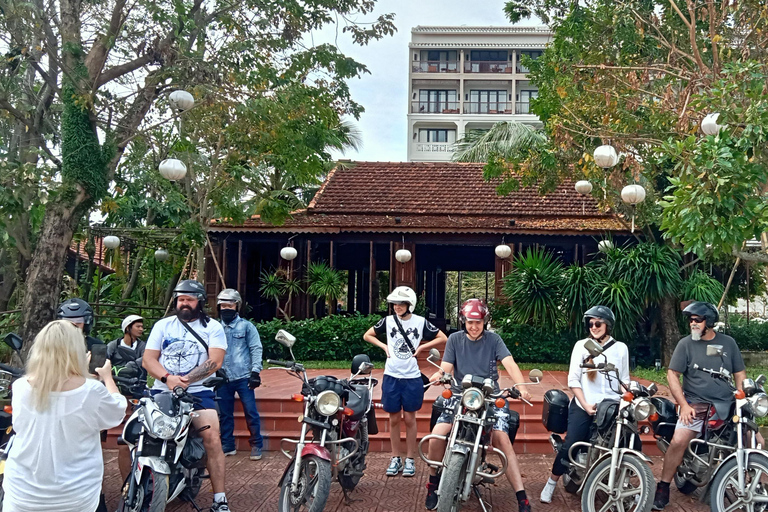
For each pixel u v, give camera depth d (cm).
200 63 995
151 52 1003
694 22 862
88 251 1502
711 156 605
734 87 686
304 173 1083
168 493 420
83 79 916
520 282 1183
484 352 507
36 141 1136
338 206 1488
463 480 446
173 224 1627
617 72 1040
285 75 1094
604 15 1051
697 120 864
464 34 3812
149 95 1023
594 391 496
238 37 1085
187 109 877
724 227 609
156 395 428
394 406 596
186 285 473
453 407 479
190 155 1057
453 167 1717
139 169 1434
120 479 597
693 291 1120
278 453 702
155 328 473
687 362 506
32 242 1262
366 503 530
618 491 446
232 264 1496
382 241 1397
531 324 1216
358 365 580
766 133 646
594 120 1054
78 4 955
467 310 504
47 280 893
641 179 1081
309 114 1049
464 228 1345
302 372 500
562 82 1051
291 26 1083
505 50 3859
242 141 1032
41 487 302
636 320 1153
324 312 1538
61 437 307
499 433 478
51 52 910
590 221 1372
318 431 487
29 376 310
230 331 671
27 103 1214
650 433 703
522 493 468
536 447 704
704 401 497
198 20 1048
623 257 1147
